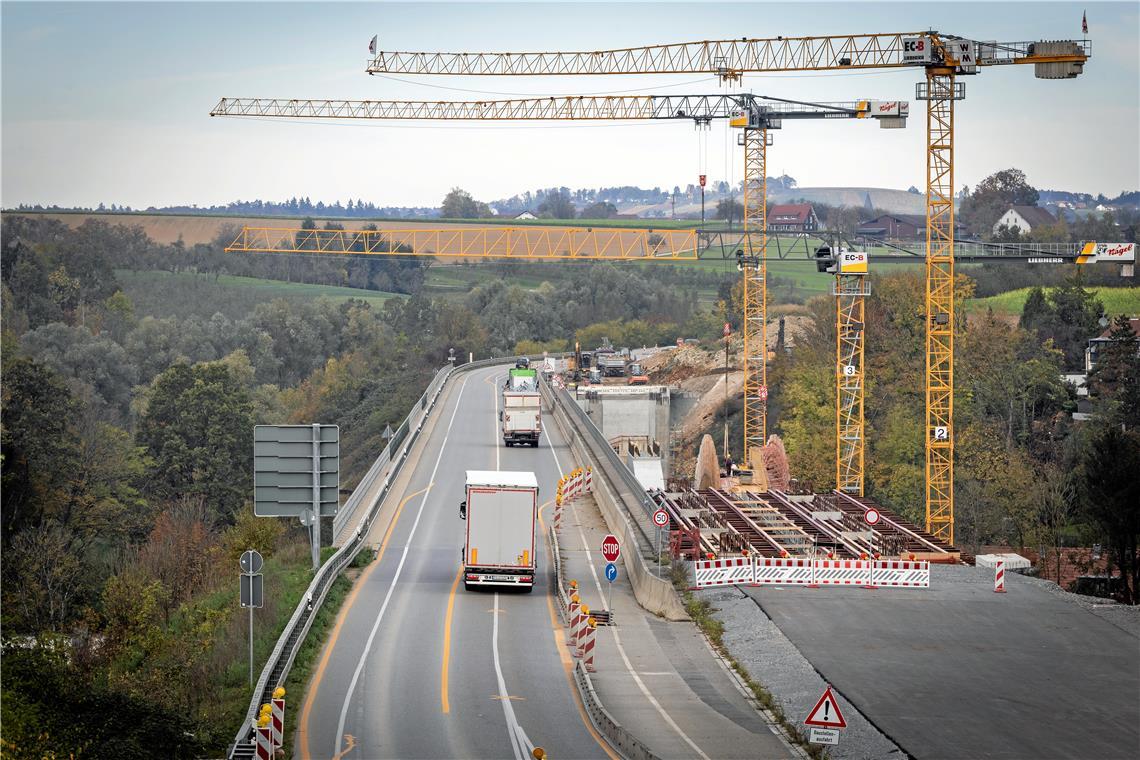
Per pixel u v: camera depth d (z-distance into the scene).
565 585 142.00
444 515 183.12
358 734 89.94
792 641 117.06
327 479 136.38
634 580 144.38
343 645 115.19
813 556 146.75
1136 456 190.12
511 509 135.50
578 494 198.00
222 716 94.75
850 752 88.25
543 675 106.88
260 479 136.00
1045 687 104.62
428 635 119.12
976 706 99.31
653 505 161.38
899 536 159.50
